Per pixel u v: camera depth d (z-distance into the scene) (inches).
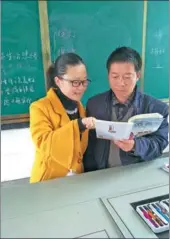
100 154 46.9
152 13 91.9
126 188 37.7
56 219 30.8
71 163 44.0
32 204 34.1
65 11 82.6
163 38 95.3
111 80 44.1
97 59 89.0
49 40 82.6
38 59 82.7
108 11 87.0
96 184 39.2
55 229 29.0
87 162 48.0
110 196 35.6
